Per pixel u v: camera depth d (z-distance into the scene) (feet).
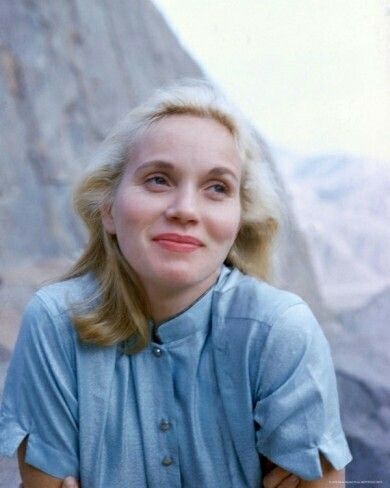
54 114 13.14
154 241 3.55
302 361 3.67
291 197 15.39
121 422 3.72
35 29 13.69
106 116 14.19
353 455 9.22
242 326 3.74
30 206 11.68
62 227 11.96
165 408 3.72
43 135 12.70
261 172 4.16
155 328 3.85
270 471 3.85
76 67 14.12
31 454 3.82
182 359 3.75
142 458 3.74
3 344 8.72
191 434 3.68
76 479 3.84
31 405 3.86
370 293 14.33
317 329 3.82
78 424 3.80
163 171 3.59
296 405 3.61
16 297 9.90
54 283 4.26
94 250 4.24
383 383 10.97
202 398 3.74
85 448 3.74
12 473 6.26
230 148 3.70
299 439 3.61
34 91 13.02
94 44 14.90
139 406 3.72
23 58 13.10
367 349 12.61
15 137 12.26
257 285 3.92
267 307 3.76
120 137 3.93
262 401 3.66
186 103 3.71
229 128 3.76
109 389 3.75
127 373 3.77
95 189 4.04
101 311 3.80
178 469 3.73
